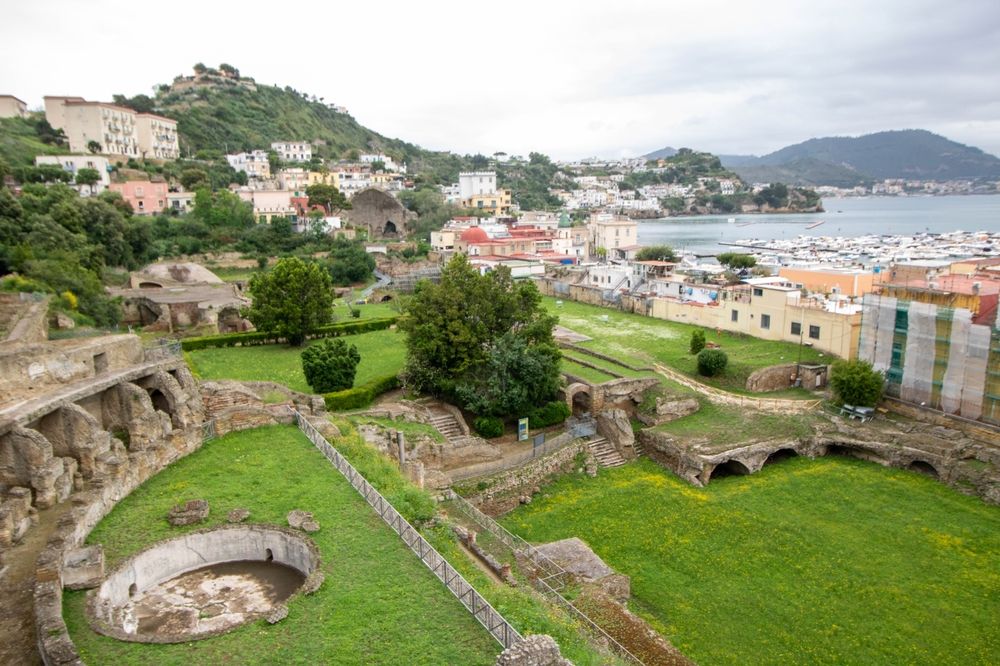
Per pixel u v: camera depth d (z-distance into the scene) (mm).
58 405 30797
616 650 24547
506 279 54812
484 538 33062
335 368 49000
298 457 34125
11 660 19125
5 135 128250
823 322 60469
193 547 26281
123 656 19750
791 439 48219
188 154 182625
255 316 64375
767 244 180375
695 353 61000
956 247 143000
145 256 104625
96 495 27359
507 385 49125
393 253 133000
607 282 94625
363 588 23109
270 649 20109
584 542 36625
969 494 41906
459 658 19688
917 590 32281
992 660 27609
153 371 36719
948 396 48438
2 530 24797
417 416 47469
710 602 31562
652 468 47812
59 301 57594
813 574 33594
